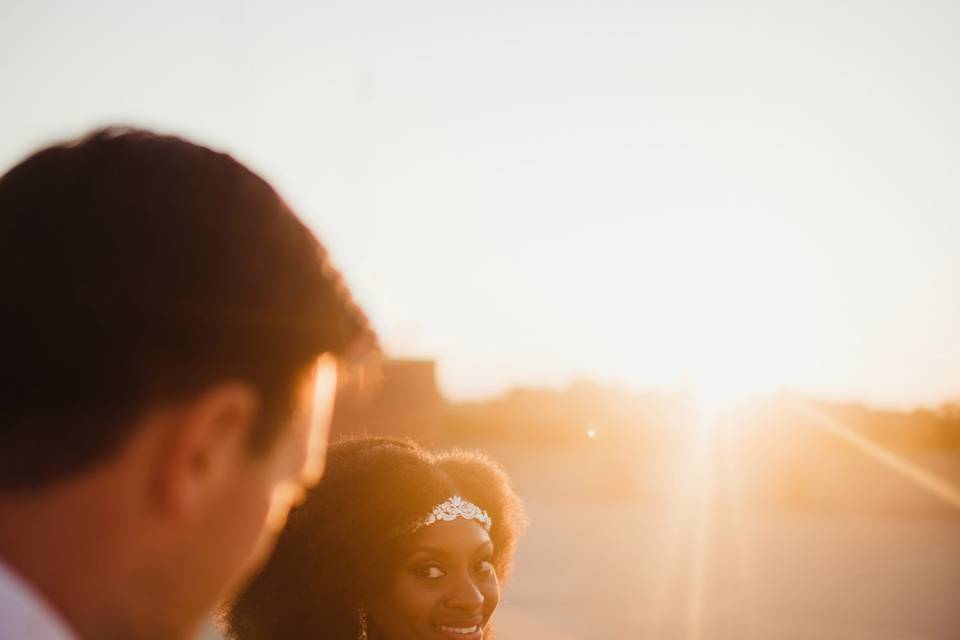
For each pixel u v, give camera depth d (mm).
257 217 562
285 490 592
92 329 502
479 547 1818
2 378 498
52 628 468
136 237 519
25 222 520
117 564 505
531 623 12391
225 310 531
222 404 527
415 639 1764
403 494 1794
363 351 633
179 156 554
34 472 493
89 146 546
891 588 15977
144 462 511
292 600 1805
